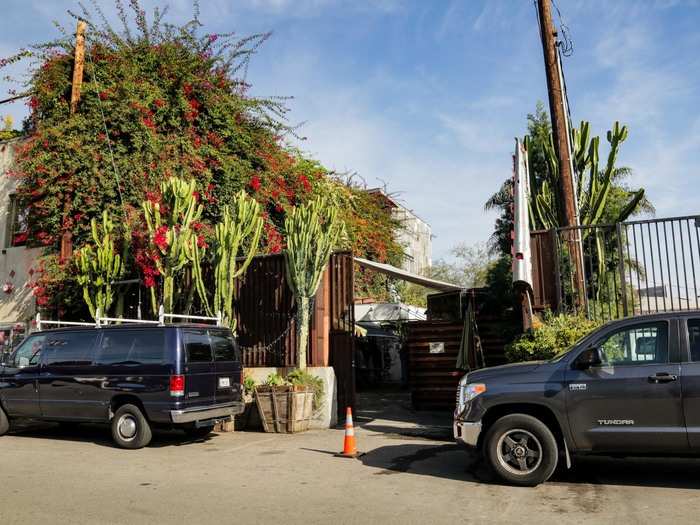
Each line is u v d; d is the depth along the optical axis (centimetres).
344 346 1359
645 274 1066
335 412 1282
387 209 2683
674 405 657
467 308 1470
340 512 593
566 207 1221
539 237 1193
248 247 1627
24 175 1563
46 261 1541
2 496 666
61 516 584
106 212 1441
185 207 1331
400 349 2453
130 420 1012
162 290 1459
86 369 1070
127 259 1487
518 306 1388
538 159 2362
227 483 731
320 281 1352
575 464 825
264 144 1883
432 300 1727
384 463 855
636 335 703
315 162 2222
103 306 1438
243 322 1407
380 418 1385
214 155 1706
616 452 684
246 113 1852
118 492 684
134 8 1692
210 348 1079
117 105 1569
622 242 1122
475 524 547
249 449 993
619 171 2383
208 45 1772
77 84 1573
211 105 1734
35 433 1217
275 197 1852
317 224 1289
